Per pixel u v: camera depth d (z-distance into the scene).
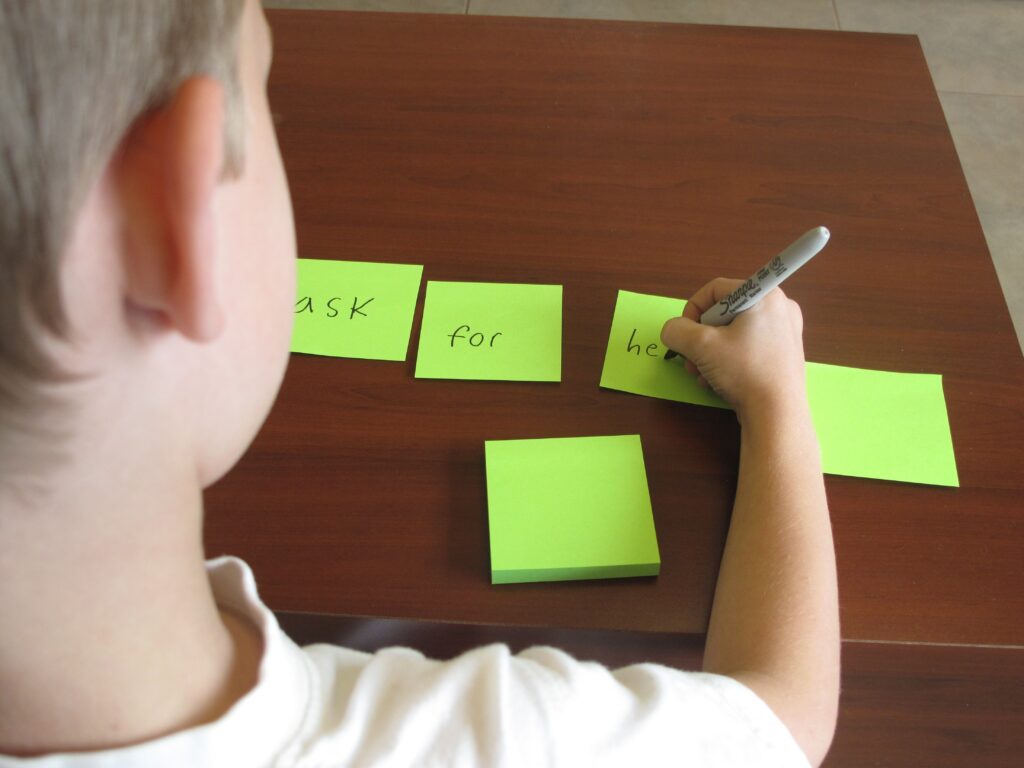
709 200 0.89
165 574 0.36
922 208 0.89
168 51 0.26
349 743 0.42
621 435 0.72
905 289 0.83
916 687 0.71
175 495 0.35
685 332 0.73
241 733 0.39
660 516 0.67
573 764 0.42
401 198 0.88
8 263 0.26
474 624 0.62
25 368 0.27
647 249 0.85
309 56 1.02
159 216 0.26
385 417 0.72
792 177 0.91
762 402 0.69
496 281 0.82
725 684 0.51
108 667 0.35
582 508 0.67
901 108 0.99
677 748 0.46
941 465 0.71
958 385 0.77
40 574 0.32
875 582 0.65
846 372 0.77
